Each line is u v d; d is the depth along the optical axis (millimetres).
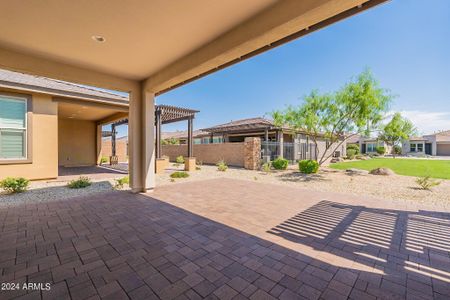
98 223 3762
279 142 15734
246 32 3275
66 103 8633
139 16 3098
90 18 3125
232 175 10547
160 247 2895
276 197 5766
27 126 7543
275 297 1948
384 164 17172
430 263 2564
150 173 6344
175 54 4379
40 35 3594
